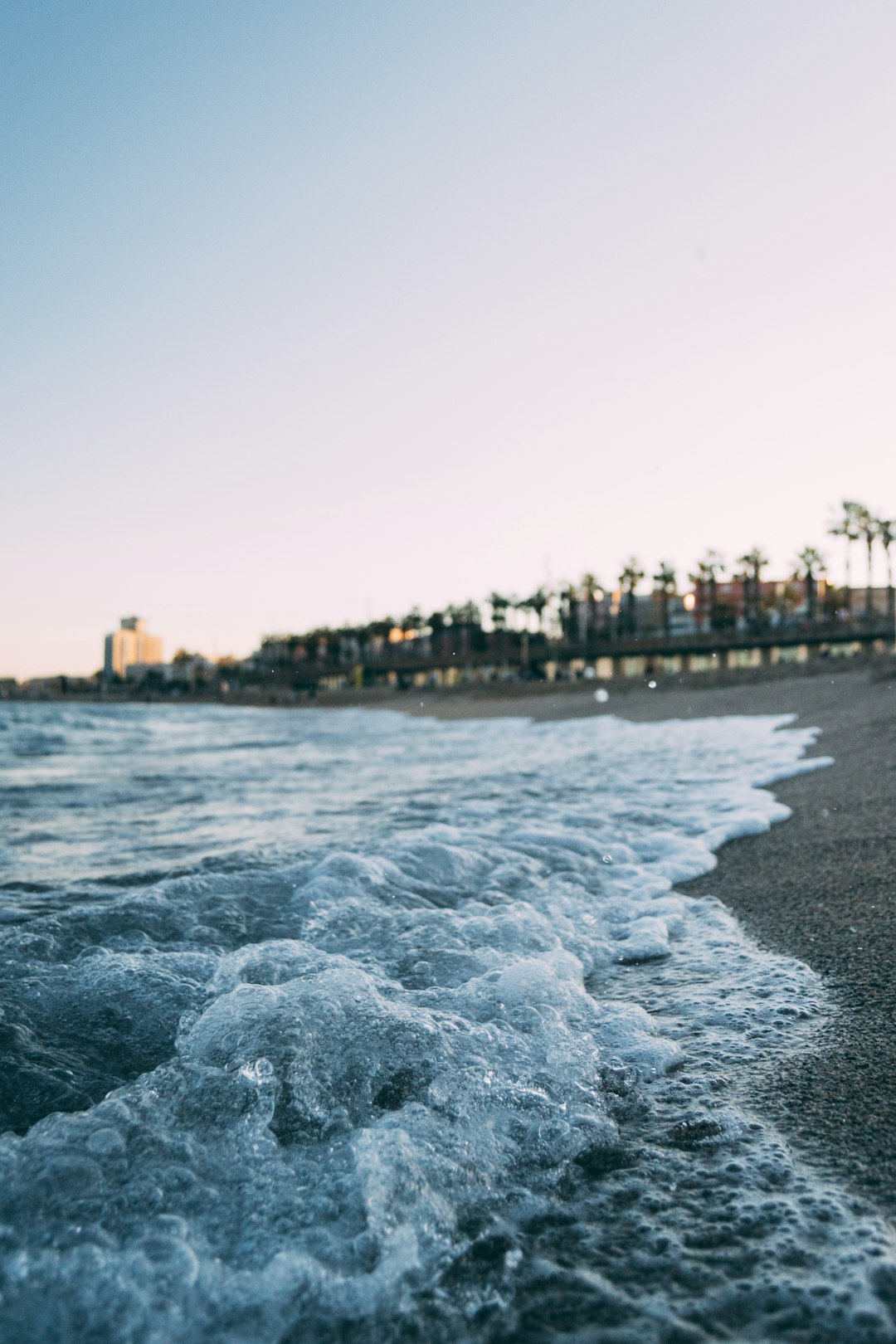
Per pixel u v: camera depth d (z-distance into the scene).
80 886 4.82
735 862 5.55
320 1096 2.41
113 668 197.12
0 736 23.31
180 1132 2.23
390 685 116.88
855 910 4.24
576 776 10.35
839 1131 2.28
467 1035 2.80
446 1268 1.79
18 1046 2.70
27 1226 1.82
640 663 100.56
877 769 8.73
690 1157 2.20
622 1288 1.72
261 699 107.94
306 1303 1.67
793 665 45.91
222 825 7.25
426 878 4.91
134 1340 1.56
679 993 3.36
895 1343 1.53
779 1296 1.67
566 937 4.02
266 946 3.66
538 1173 2.14
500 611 126.69
